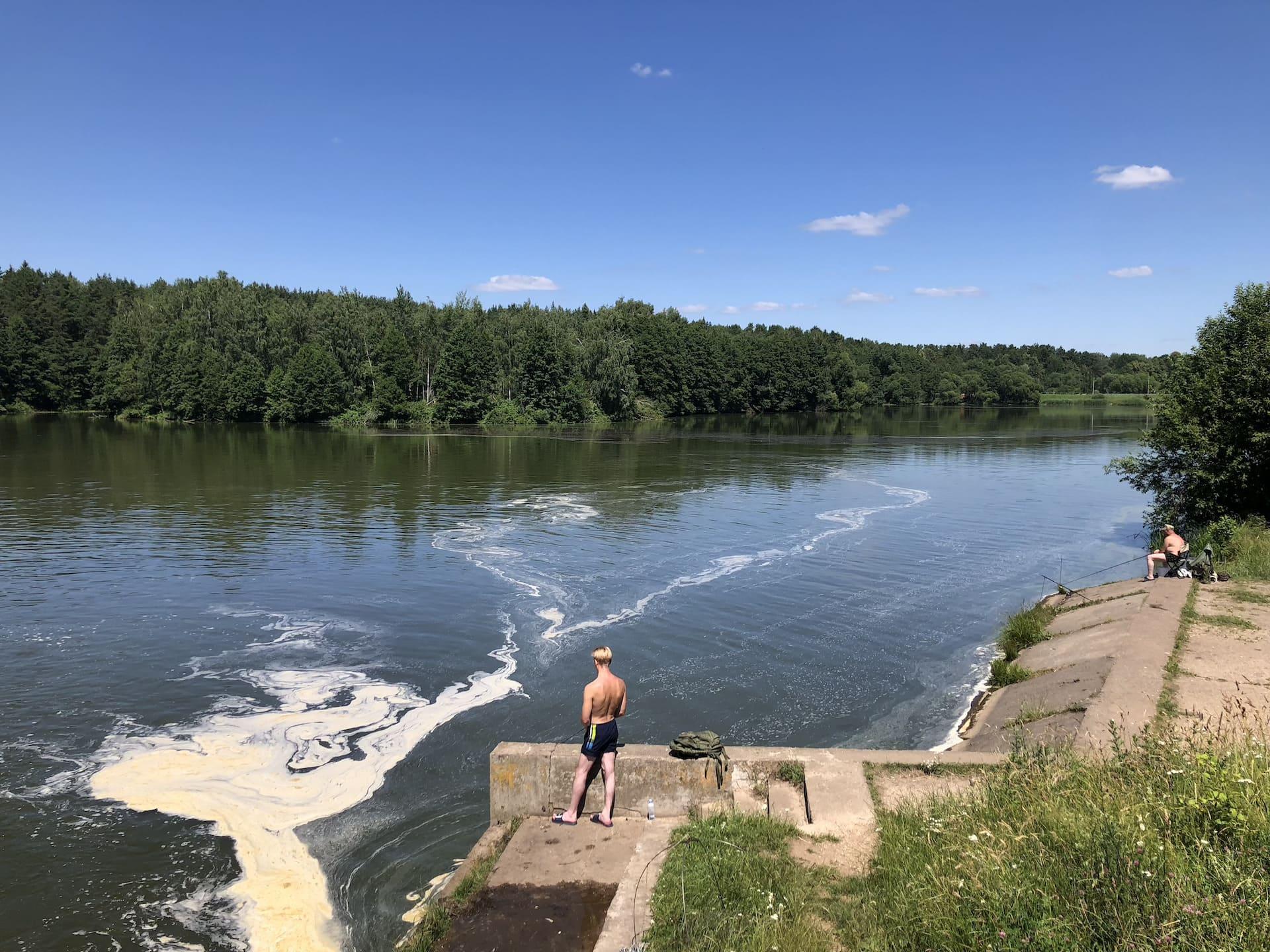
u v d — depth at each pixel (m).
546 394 105.00
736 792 9.86
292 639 18.84
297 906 9.51
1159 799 7.36
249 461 55.03
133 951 8.74
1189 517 29.72
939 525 33.78
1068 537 31.56
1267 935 5.31
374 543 29.00
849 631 19.95
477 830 11.12
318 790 12.14
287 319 103.25
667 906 7.21
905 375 175.38
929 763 9.92
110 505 36.47
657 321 131.88
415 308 118.62
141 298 127.81
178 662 17.34
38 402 114.19
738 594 22.86
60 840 10.76
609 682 9.59
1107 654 15.88
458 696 15.62
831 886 7.52
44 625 19.67
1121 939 5.48
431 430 89.44
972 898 6.33
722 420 118.75
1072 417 129.12
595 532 31.31
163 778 12.42
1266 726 11.57
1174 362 31.25
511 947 7.59
